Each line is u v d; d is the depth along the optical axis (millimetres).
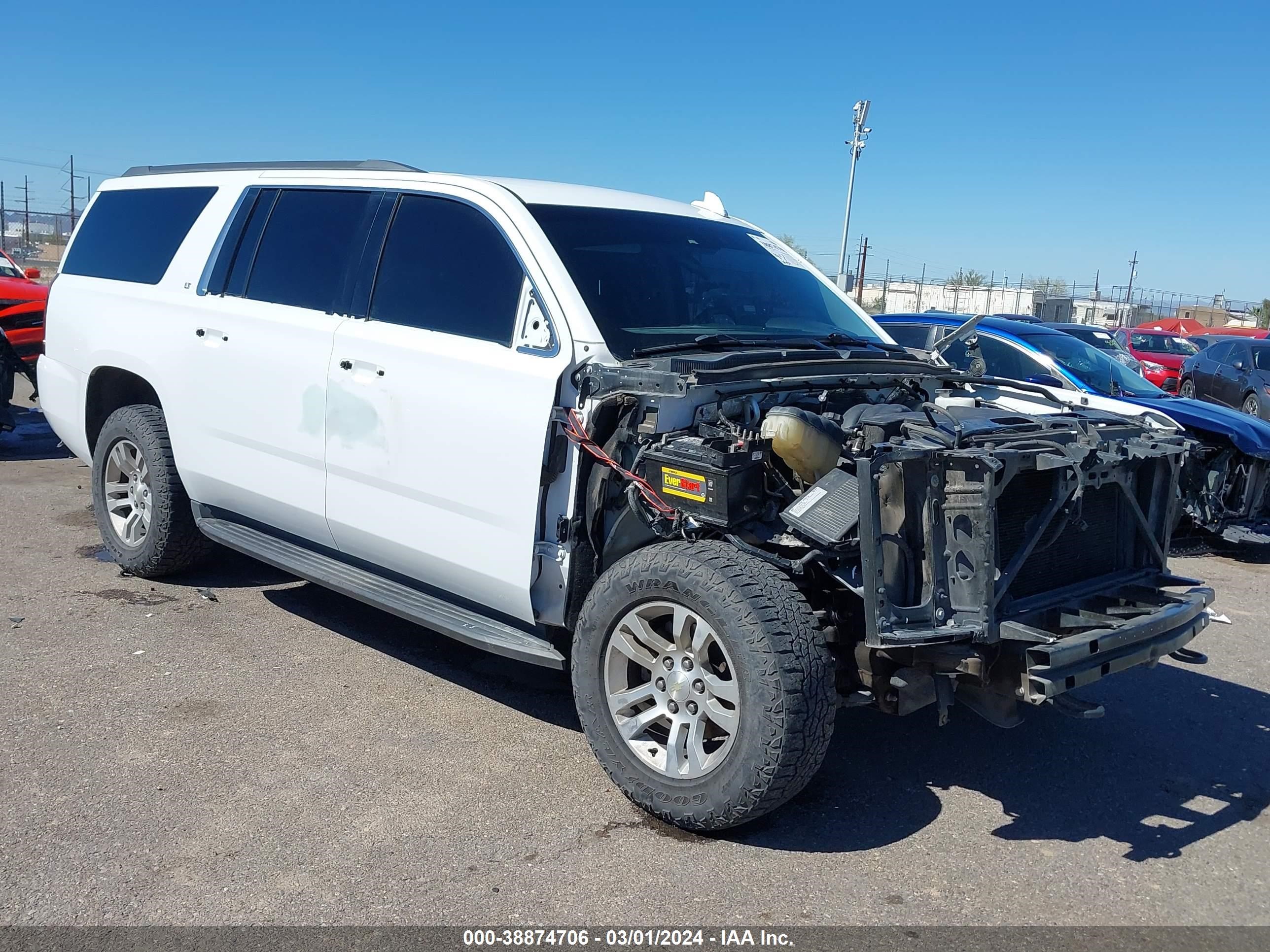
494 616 4301
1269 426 8430
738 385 3854
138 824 3459
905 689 3449
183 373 5305
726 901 3168
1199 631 3844
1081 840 3656
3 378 9750
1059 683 3248
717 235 5020
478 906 3090
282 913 3020
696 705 3523
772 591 3357
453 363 4141
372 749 4090
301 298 4883
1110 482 3848
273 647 5102
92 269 6199
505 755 4086
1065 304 42156
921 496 3365
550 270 4062
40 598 5602
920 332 10195
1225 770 4301
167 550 5707
